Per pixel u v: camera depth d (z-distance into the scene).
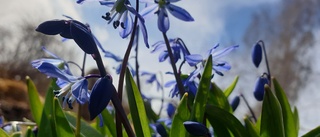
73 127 0.19
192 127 0.15
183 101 0.16
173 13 0.17
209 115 0.17
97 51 0.14
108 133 0.23
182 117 0.17
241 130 0.17
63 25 0.14
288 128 0.19
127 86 0.17
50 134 0.17
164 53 0.19
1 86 0.80
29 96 0.20
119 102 0.14
